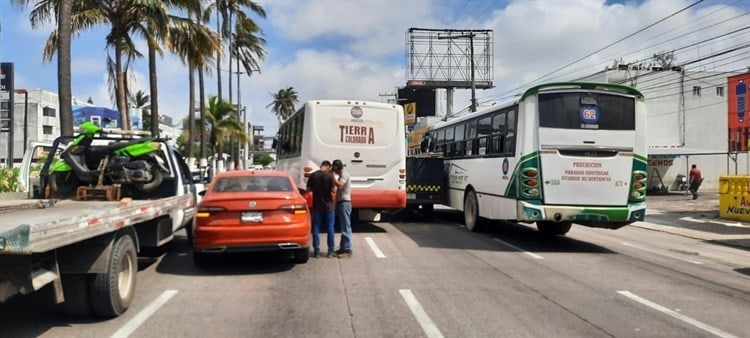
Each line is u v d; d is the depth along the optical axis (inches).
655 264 404.2
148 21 711.7
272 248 350.9
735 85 1391.5
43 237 176.7
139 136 394.3
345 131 555.5
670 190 1371.8
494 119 529.3
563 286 321.1
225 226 344.5
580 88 458.6
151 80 819.4
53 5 664.4
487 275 349.7
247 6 1529.3
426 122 2044.8
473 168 581.0
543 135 454.9
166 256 414.0
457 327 237.9
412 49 1977.1
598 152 457.1
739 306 281.1
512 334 229.1
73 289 233.6
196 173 506.3
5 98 1103.0
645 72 1546.5
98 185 337.1
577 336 227.6
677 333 234.1
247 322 244.2
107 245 236.1
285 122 716.0
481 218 575.8
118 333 227.3
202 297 288.4
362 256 415.8
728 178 733.9
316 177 412.2
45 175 356.8
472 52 1396.4
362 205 557.0
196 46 846.5
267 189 375.9
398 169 565.9
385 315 255.8
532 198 455.2
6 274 177.3
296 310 263.9
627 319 253.9
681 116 1551.4
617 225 480.4
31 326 235.9
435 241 501.4
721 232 615.5
